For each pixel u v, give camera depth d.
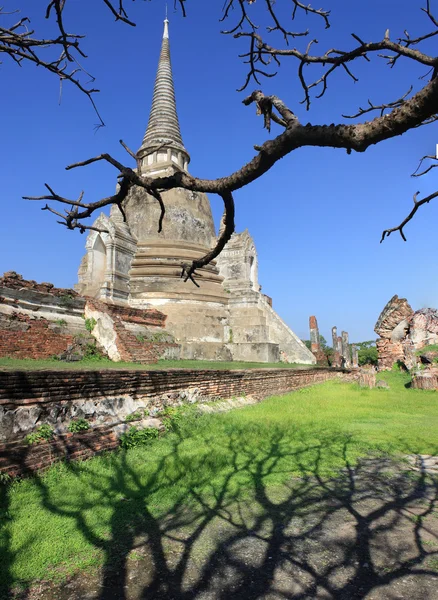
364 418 12.01
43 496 5.26
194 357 20.52
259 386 14.91
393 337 31.67
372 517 5.30
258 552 4.34
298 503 5.71
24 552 4.04
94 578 3.75
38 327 12.89
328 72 3.10
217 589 3.65
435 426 10.94
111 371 7.85
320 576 3.91
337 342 37.12
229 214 3.18
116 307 17.33
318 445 8.70
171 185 3.07
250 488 6.17
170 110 28.89
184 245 24.36
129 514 5.04
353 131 2.19
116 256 20.48
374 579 3.88
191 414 10.03
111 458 6.83
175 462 6.89
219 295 24.27
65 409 6.75
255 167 2.61
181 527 4.84
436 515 5.40
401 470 7.30
